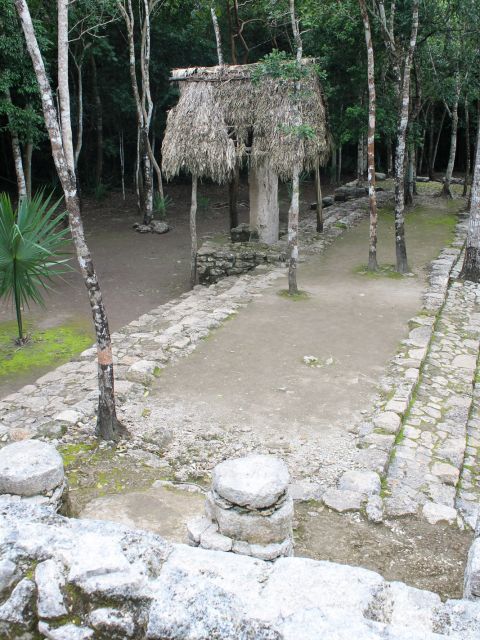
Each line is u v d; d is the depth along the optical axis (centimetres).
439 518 491
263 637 236
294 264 1102
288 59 1096
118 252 1767
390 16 1457
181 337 894
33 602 265
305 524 482
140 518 464
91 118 2591
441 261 1317
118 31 2377
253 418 664
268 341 889
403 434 641
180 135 1255
